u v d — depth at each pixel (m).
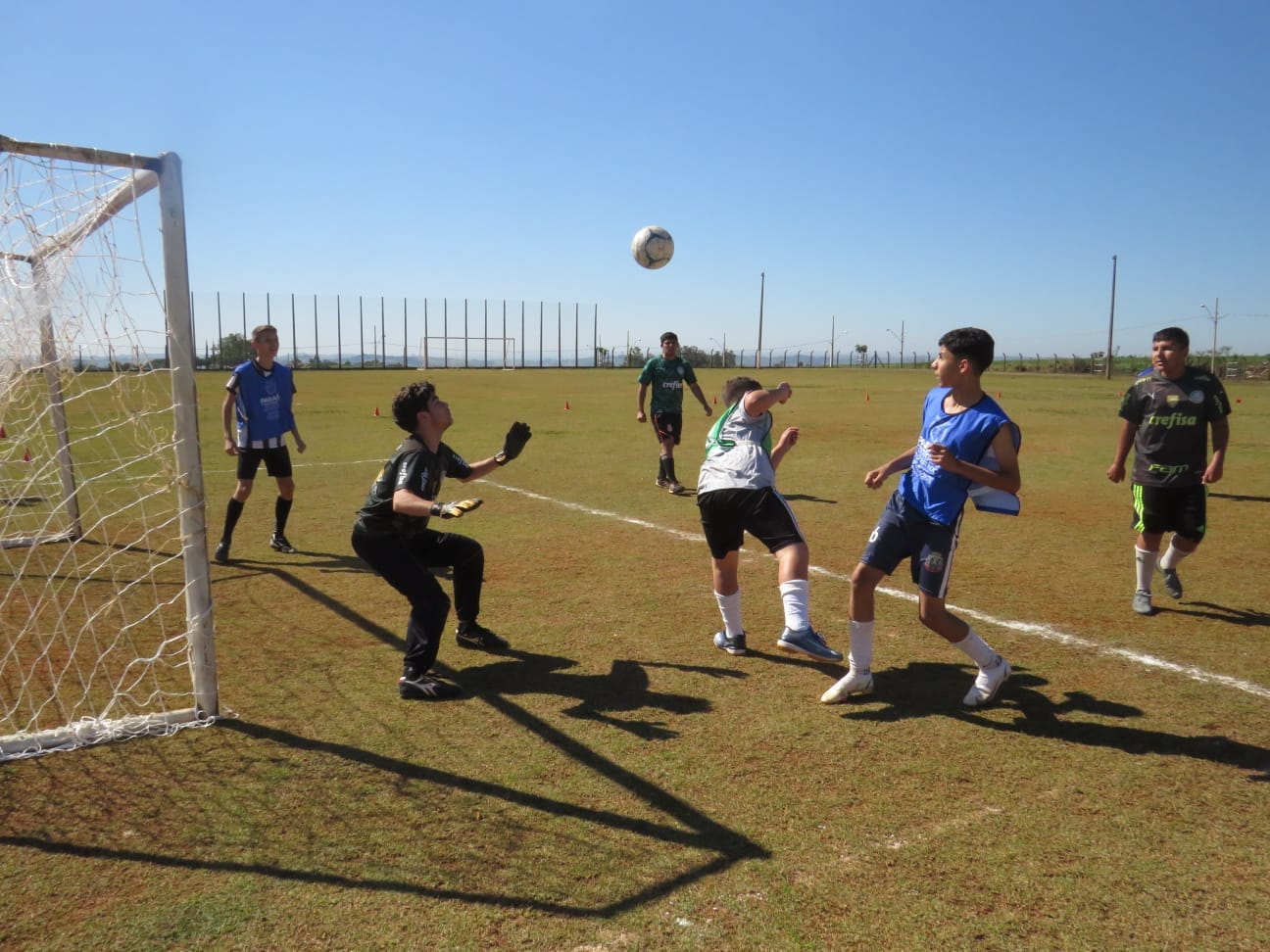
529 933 2.40
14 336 4.36
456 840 2.87
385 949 2.33
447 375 45.06
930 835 2.92
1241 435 16.53
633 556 6.90
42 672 4.40
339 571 6.46
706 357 63.69
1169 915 2.50
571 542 7.43
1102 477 11.22
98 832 2.92
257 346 6.67
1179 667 4.52
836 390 32.28
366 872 2.69
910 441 15.64
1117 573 6.45
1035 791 3.22
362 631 5.09
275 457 6.80
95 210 3.89
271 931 2.40
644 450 14.17
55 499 8.07
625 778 3.30
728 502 4.47
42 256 4.14
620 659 4.62
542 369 57.25
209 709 3.79
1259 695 4.14
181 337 3.59
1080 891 2.61
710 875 2.68
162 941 2.36
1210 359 45.72
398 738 3.64
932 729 3.77
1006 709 3.99
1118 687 4.26
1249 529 8.06
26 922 2.44
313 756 3.48
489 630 5.02
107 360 4.11
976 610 5.52
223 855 2.79
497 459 4.66
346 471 11.57
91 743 3.57
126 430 4.26
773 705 4.02
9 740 3.46
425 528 4.66
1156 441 5.34
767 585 6.14
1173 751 3.55
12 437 5.06
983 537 7.67
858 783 3.28
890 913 2.50
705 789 3.22
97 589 6.03
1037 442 15.33
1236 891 2.61
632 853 2.80
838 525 8.18
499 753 3.51
